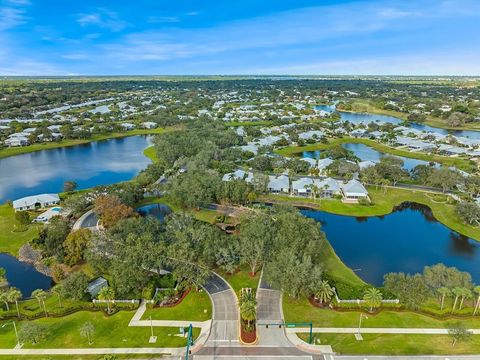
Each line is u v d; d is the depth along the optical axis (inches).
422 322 2829.7
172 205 5324.8
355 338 2642.7
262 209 4874.5
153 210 5196.9
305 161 6968.5
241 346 2554.1
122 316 2891.2
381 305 2997.0
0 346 2573.8
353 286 3255.4
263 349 2527.1
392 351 2507.4
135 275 3043.8
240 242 3572.8
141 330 2726.4
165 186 5428.2
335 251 4126.5
